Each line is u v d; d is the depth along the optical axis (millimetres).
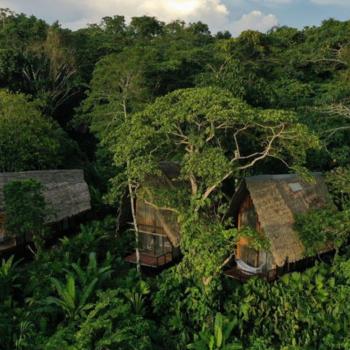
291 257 16453
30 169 24984
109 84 30031
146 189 16500
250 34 41406
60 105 39906
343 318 14531
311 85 35750
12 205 16703
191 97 14031
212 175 13797
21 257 19578
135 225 18062
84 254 19094
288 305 14938
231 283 16766
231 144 17281
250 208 17750
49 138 25891
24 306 15219
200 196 14672
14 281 16547
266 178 18062
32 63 37812
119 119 24641
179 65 34531
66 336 12664
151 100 30375
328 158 24703
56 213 19812
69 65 39656
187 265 15023
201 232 13836
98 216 25172
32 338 13289
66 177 23500
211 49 44469
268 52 42719
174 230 18469
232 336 14453
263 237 14844
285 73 38469
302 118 26812
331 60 37688
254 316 15156
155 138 14734
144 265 18812
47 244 21109
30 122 25406
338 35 39438
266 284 15977
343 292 15078
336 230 16484
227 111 13117
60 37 40281
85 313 14352
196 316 14906
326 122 25578
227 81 22016
